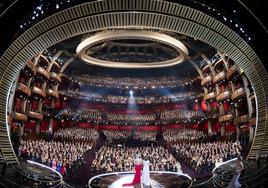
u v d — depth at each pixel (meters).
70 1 14.18
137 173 14.57
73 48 39.97
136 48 43.31
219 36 15.39
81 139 41.66
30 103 40.97
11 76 14.52
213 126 45.66
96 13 14.70
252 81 15.47
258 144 14.72
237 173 12.60
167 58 44.12
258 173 13.54
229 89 40.16
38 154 24.38
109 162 25.56
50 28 14.77
